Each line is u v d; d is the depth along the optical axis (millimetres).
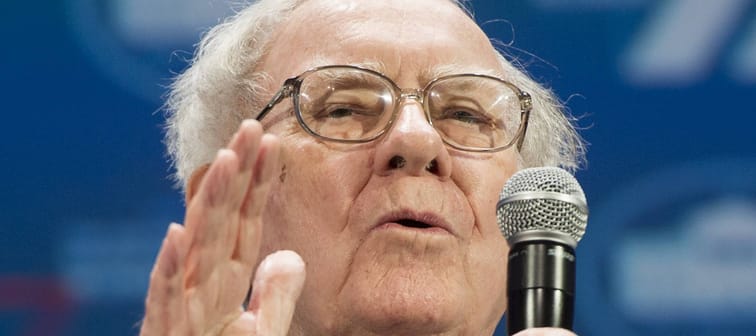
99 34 6352
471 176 3521
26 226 6273
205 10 6328
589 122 6234
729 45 6227
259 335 2646
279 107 3588
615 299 6164
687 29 6242
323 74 3539
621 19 6266
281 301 2705
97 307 6238
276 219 3541
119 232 6273
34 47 6352
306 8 3799
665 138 6238
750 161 6191
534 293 2639
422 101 3531
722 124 6215
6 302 6227
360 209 3404
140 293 6250
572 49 6242
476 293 3500
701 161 6207
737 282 6121
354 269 3402
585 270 6188
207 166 3877
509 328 2660
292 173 3504
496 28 6191
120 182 6305
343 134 3492
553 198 2742
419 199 3379
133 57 6336
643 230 6199
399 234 3352
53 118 6328
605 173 6227
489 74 3707
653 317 6145
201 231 2533
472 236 3496
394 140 3373
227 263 2588
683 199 6203
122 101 6328
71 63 6344
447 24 3717
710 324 6113
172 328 2496
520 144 3758
